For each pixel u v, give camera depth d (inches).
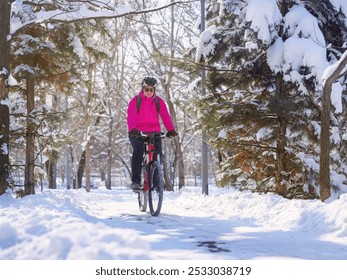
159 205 290.5
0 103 374.3
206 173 603.5
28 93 505.4
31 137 498.3
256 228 237.1
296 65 395.2
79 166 1558.8
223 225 248.5
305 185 418.0
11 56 486.3
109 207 413.7
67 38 498.6
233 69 442.9
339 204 229.1
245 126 450.3
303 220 237.8
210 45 437.4
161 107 309.0
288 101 395.9
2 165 369.1
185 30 1207.6
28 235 151.8
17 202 325.7
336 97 386.9
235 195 362.3
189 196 477.7
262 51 425.4
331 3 423.2
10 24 395.9
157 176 295.3
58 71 519.8
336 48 449.4
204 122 442.9
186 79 1159.6
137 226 235.0
